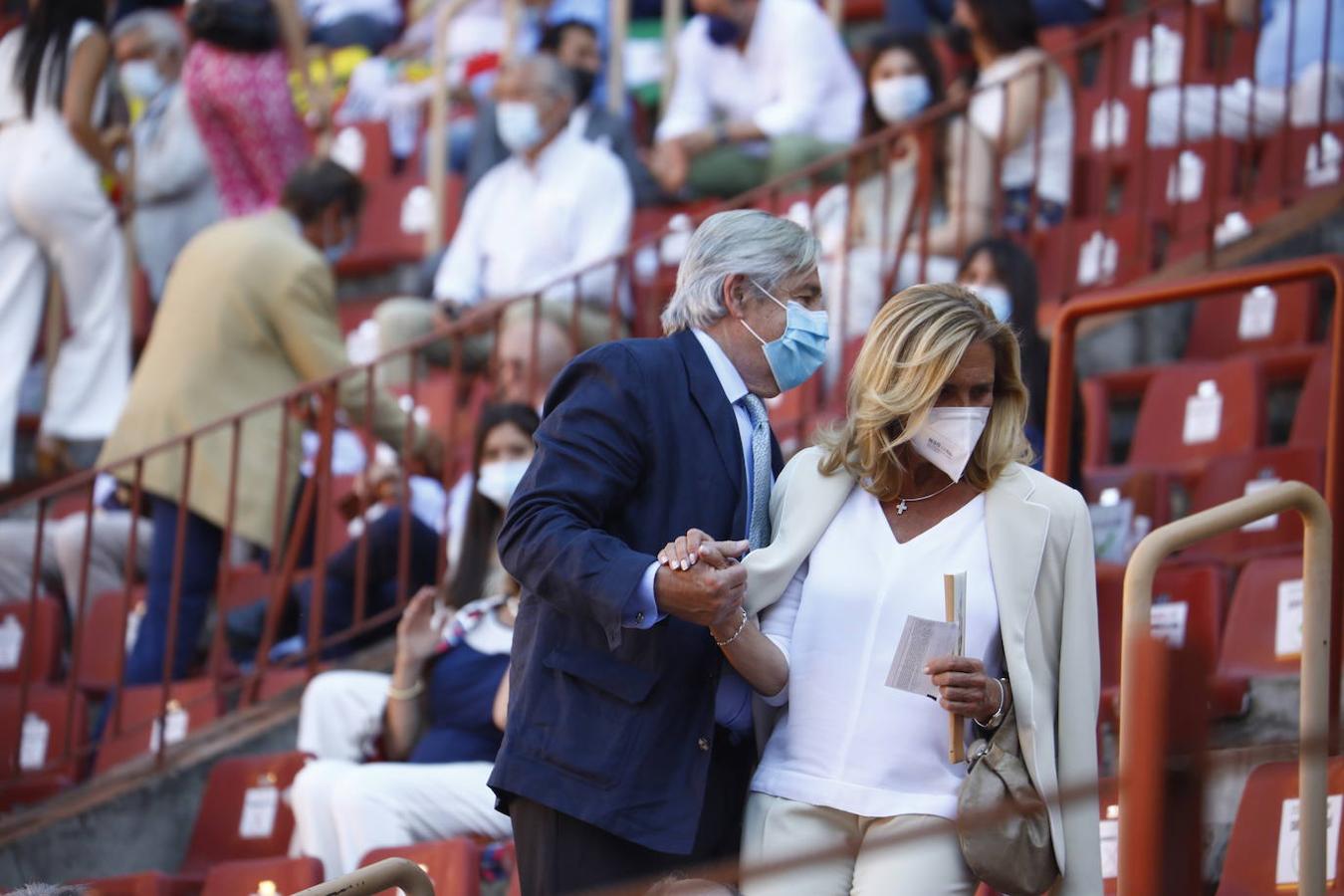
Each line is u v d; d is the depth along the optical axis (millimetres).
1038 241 21141
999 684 9180
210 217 25688
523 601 9789
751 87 26156
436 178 26203
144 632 18266
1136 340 19594
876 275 20234
